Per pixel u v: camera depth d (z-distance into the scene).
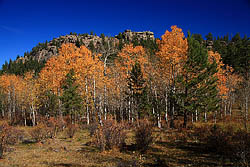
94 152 9.68
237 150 7.71
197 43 19.69
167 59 17.12
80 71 17.45
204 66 18.00
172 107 20.53
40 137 13.92
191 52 17.56
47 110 29.58
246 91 20.45
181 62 18.14
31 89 28.80
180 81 18.08
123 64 23.27
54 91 26.30
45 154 9.54
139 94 22.81
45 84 26.59
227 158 7.78
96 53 17.22
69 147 11.43
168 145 10.91
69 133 15.34
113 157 8.48
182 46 17.88
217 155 8.42
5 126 12.96
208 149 9.62
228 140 9.40
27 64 85.25
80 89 23.50
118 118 30.69
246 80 21.17
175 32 18.06
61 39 119.81
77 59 17.55
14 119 35.50
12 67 84.44
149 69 21.97
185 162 7.48
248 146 7.76
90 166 7.10
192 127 17.94
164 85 20.91
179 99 18.61
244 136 9.07
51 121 16.53
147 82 23.16
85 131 19.27
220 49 47.28
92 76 17.48
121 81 24.94
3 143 9.53
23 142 13.69
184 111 18.59
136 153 9.14
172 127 18.12
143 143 9.66
